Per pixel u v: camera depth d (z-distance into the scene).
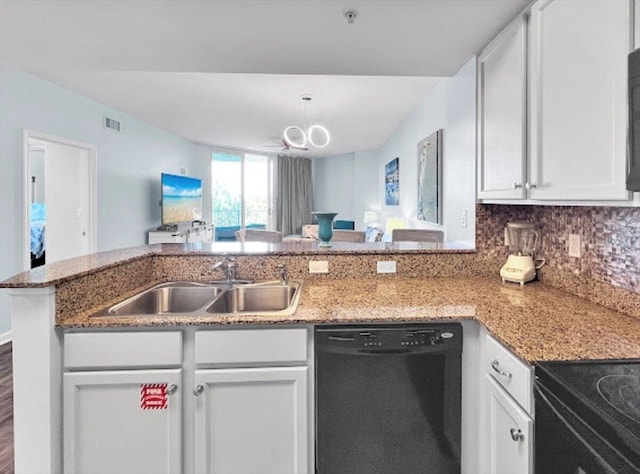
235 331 1.62
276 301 2.23
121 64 2.55
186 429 1.64
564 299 1.88
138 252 2.33
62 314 1.60
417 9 1.84
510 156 1.88
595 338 1.35
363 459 1.67
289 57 2.41
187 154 7.56
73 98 4.59
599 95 1.30
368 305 1.80
